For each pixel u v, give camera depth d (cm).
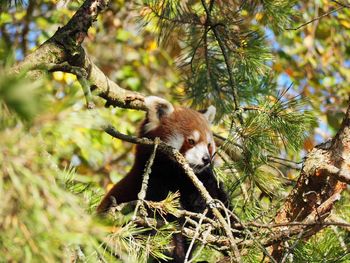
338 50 2038
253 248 655
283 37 1866
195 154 961
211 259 845
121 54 1891
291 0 1033
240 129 771
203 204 922
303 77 1972
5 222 345
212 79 1053
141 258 569
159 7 1017
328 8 1961
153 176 947
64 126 350
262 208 793
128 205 675
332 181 741
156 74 1888
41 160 357
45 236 354
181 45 1225
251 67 999
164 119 1010
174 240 829
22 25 1587
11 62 363
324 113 1872
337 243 734
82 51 789
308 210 748
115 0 1858
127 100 952
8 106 326
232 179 861
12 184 345
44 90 342
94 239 378
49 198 355
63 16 1692
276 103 795
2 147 343
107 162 1655
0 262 349
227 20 1021
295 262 707
